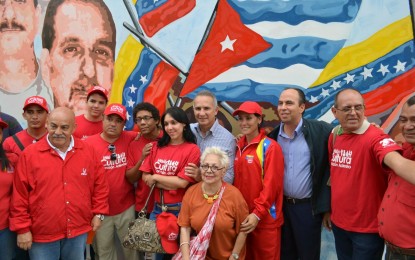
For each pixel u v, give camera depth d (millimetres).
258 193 3293
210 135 3566
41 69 4660
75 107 4605
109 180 3664
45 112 3594
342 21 3967
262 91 4156
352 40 3957
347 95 2926
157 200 3465
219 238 3117
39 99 3586
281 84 4117
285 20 4086
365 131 2943
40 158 3057
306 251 3420
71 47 4582
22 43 4684
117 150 3719
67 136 3072
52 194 3049
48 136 3117
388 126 3910
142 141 3803
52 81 4641
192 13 4297
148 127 3697
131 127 4488
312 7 4020
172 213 3369
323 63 4023
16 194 3025
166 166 3381
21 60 4695
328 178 3385
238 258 3139
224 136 3537
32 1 4645
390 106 3896
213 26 4250
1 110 4734
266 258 3314
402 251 2576
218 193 3152
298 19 4059
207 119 3465
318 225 3418
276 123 4133
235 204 3129
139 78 4445
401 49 3852
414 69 3824
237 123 4215
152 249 3238
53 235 3066
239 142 3502
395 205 2623
